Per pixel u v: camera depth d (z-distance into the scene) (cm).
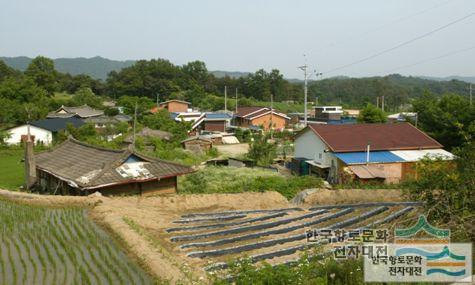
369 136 2769
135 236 1180
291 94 10138
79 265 998
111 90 9319
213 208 1745
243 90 10138
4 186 2358
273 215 1602
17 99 6028
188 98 8812
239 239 1284
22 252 1096
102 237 1201
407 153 2636
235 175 2420
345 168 2456
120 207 1524
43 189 2267
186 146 3916
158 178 1880
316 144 2814
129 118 5622
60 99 7494
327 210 1709
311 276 885
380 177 2409
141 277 938
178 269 962
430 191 1131
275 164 3353
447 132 2866
